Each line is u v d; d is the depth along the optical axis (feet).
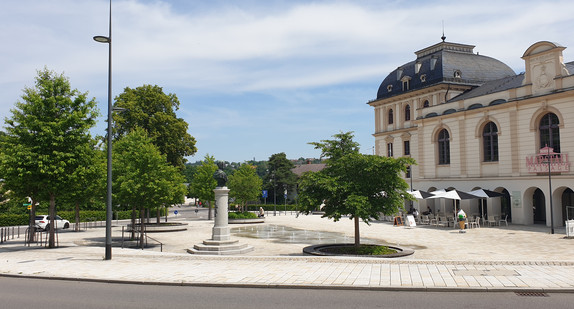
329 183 60.54
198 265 47.50
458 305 29.37
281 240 89.15
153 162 81.76
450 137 137.28
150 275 41.86
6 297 34.14
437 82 156.66
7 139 70.03
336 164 62.80
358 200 58.39
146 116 160.15
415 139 164.25
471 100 131.44
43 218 123.85
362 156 61.77
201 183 163.63
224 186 70.95
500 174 121.19
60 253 61.87
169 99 173.47
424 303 30.07
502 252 67.15
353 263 47.16
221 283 37.14
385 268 43.50
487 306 29.01
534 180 111.45
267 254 67.10
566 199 114.52
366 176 62.39
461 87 156.87
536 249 70.03
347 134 65.21
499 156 121.49
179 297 33.04
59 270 46.24
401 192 63.77
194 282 37.88
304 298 32.07
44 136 67.92
